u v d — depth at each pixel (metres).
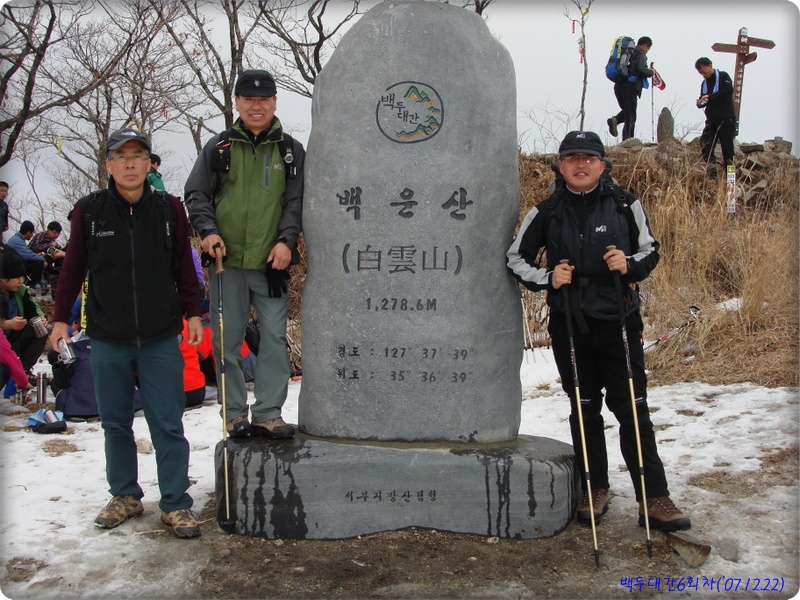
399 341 4.48
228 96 13.16
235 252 4.53
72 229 4.18
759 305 7.56
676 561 3.93
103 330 4.16
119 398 4.32
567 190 4.27
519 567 3.93
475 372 4.49
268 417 4.60
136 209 4.12
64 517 4.54
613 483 5.00
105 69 12.55
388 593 3.68
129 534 4.31
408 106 4.49
